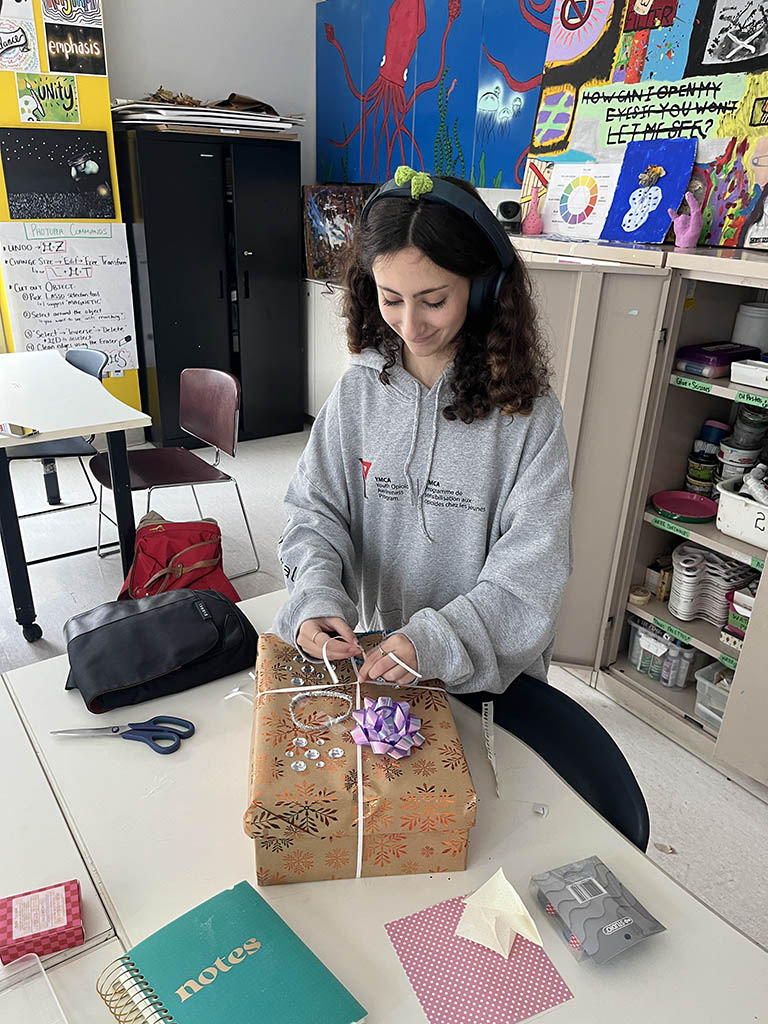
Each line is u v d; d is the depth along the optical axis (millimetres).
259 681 957
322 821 775
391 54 3707
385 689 948
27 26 3453
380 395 1072
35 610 2719
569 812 921
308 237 4371
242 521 3467
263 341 4398
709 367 2004
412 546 1114
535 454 1019
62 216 3787
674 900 811
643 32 2219
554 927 777
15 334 3855
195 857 840
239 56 4211
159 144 3738
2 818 886
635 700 2305
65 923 739
